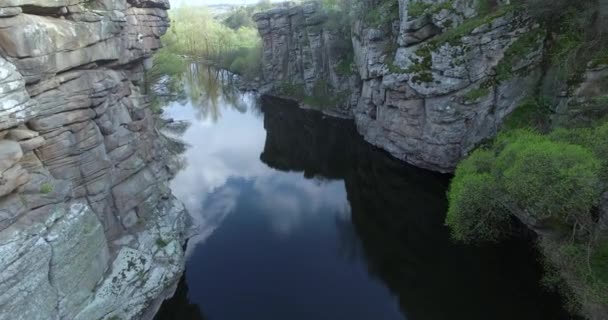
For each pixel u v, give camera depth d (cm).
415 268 2694
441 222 3189
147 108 2811
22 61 1562
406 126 3994
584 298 1734
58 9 1778
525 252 2570
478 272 2531
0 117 1396
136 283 2044
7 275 1377
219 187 4025
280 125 6381
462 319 2188
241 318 2230
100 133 2042
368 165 4519
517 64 3212
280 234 3144
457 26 3491
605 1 2689
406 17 3675
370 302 2377
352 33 5581
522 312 2177
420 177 3856
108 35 2097
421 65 3581
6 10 1497
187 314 2234
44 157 1736
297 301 2375
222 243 2978
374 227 3269
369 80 4894
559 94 2914
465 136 3484
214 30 10550
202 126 6328
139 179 2414
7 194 1470
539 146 2075
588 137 2128
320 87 6875
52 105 1734
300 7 7438
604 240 1891
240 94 8506
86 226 1792
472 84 3362
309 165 4741
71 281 1678
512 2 3309
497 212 2566
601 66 2661
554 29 3142
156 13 2806
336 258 2828
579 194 1809
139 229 2339
